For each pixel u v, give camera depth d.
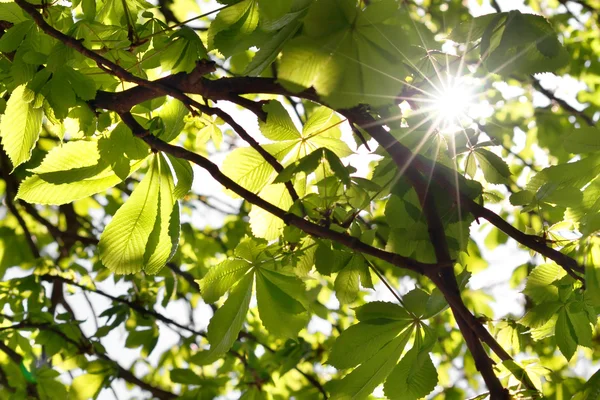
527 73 1.79
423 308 1.91
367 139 2.10
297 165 1.85
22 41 1.99
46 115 1.96
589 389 1.80
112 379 3.41
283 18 1.77
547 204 1.94
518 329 2.10
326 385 3.54
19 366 3.42
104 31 2.06
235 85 1.99
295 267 2.01
